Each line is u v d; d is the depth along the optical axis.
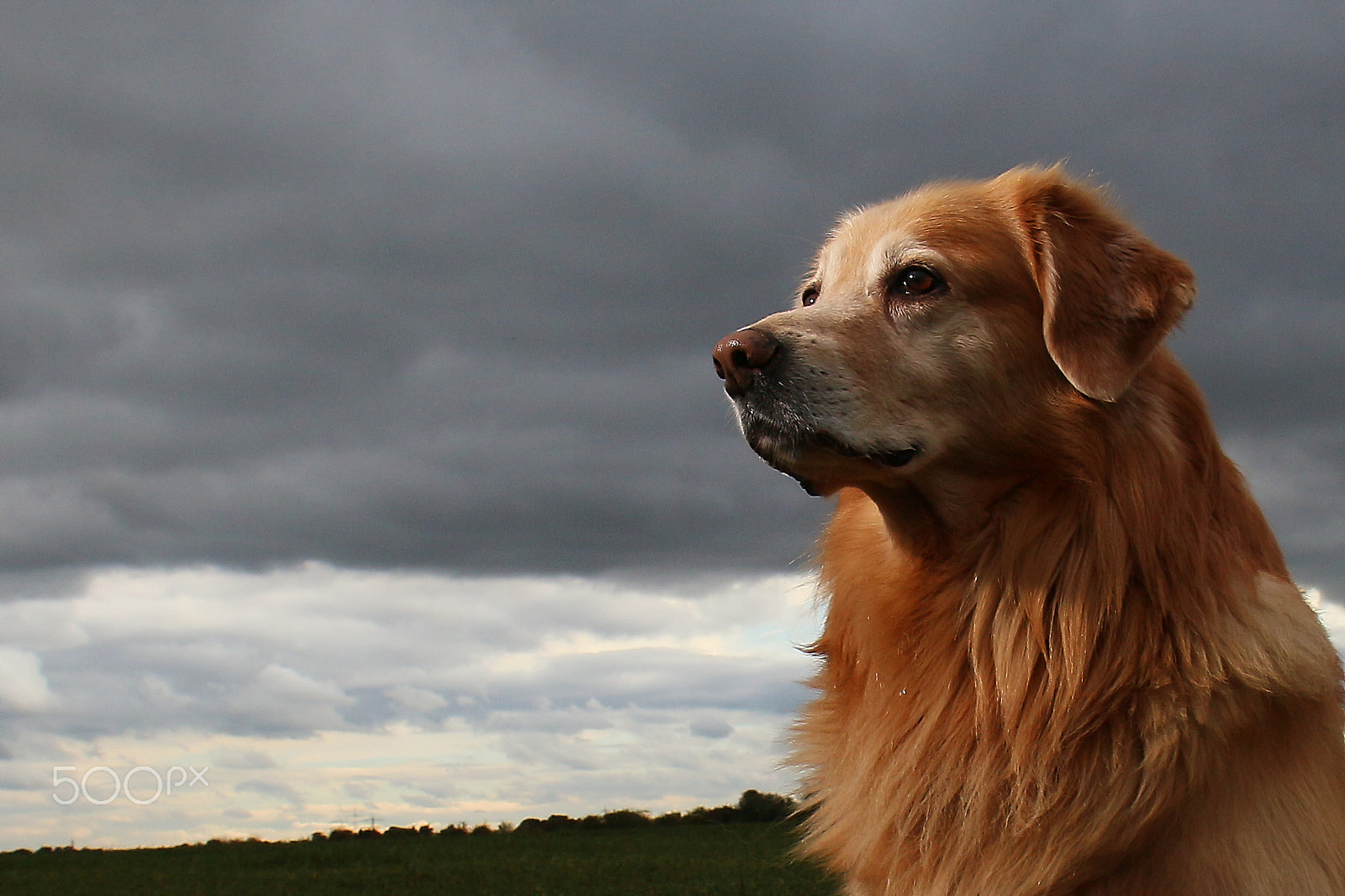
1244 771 0.96
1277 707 0.97
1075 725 0.98
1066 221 1.06
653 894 3.35
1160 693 0.97
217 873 5.14
